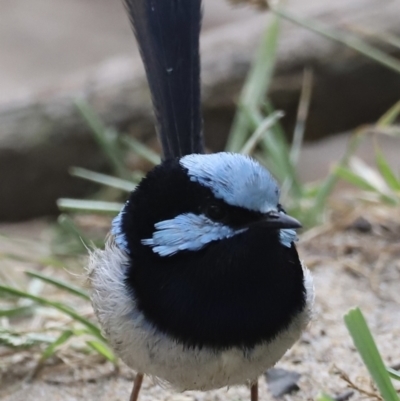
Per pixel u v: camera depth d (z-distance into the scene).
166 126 8.32
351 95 14.55
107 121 14.09
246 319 6.59
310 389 8.38
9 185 14.22
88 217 13.06
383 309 9.65
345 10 14.69
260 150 13.84
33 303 9.95
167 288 6.59
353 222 11.30
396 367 8.46
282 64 14.20
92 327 8.88
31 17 23.84
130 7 8.38
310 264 10.58
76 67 21.09
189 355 6.65
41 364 9.04
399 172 14.34
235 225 6.46
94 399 8.63
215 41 14.73
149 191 6.77
